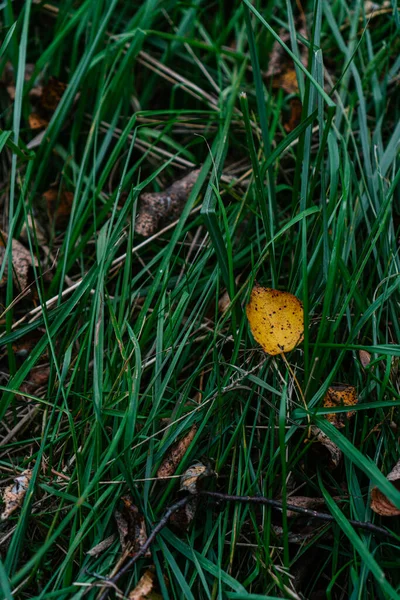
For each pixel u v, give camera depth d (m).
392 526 0.62
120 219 0.66
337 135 0.72
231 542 0.61
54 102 0.79
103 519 0.62
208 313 0.72
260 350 0.65
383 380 0.64
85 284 0.66
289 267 0.72
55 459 0.66
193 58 0.82
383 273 0.69
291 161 0.79
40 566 0.61
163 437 0.63
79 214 0.71
